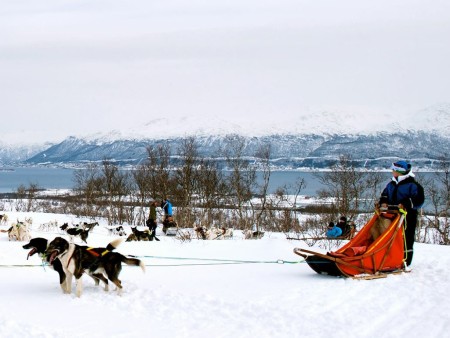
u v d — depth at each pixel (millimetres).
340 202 33750
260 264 10711
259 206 38188
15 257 12117
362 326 6281
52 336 6035
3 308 7293
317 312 6871
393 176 9750
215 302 7398
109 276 8008
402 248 9352
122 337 5980
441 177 44469
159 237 21438
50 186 106750
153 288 8320
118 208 39375
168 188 37500
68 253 7898
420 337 5848
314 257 9039
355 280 8742
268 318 6621
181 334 6082
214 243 15008
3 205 49250
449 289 8047
